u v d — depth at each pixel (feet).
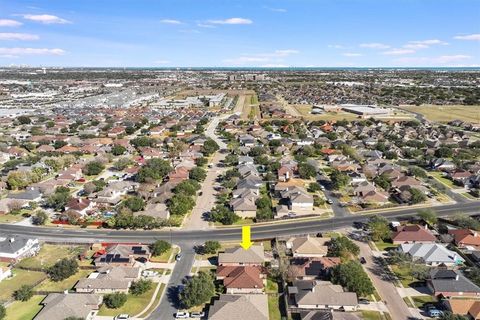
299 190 465.06
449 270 296.92
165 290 293.02
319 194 484.33
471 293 279.49
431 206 449.89
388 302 277.64
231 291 288.71
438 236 373.40
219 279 304.91
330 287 275.39
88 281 291.58
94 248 355.77
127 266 317.83
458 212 428.56
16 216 428.56
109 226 399.65
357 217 420.77
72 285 299.79
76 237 377.71
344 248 330.95
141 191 470.80
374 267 323.78
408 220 407.85
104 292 288.71
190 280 282.36
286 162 590.96
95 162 580.30
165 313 267.39
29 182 512.63
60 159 592.60
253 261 321.32
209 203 462.60
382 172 549.13
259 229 394.73
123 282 291.17
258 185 505.66
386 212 433.07
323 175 558.15
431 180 537.65
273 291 290.56
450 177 548.72
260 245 347.36
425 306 272.92
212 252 345.72
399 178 513.86
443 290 281.33
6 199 453.17
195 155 654.12
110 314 265.34
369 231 387.14
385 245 360.48
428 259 326.03
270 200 460.96
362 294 277.44
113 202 454.40
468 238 355.56
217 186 520.42
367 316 261.85
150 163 563.07
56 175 562.66
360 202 458.50
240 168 565.94
